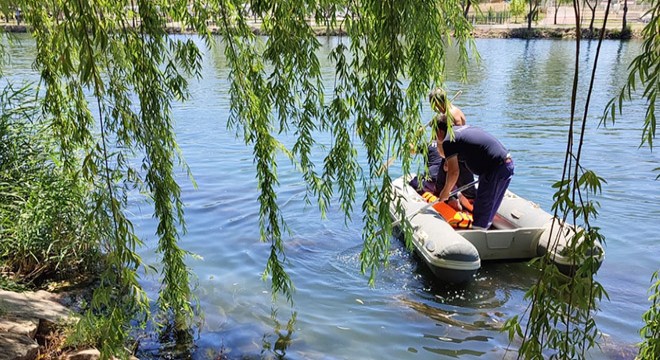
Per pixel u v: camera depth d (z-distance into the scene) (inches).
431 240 167.3
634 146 312.3
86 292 154.0
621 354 123.6
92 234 128.4
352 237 196.9
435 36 99.5
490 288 159.9
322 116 113.0
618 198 228.4
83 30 84.4
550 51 961.5
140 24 108.4
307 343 132.6
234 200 233.9
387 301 153.2
